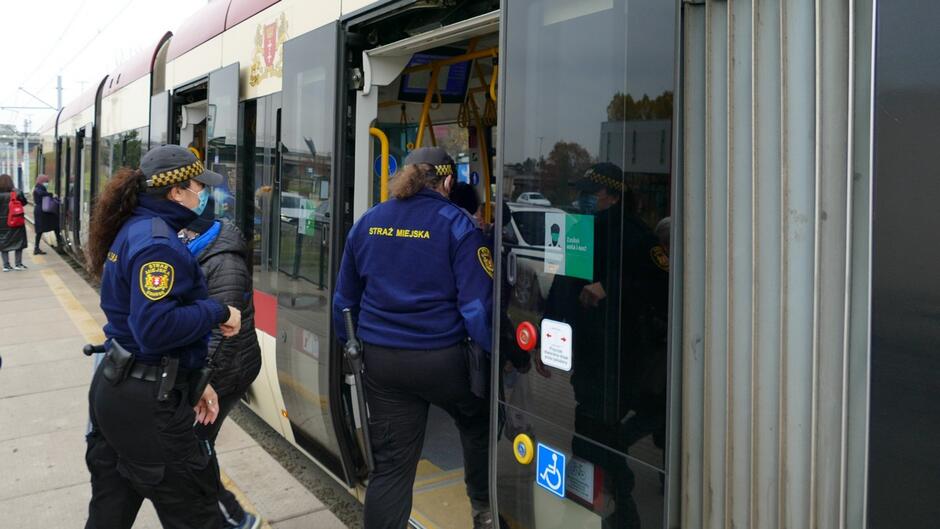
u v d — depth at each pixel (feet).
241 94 15.85
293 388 13.26
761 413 5.52
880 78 4.72
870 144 4.77
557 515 7.26
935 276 4.45
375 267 9.64
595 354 6.73
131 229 8.44
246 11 15.64
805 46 5.21
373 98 11.69
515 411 7.76
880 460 4.72
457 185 12.55
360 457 12.30
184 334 8.21
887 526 4.69
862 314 4.87
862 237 4.86
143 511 13.24
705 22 5.86
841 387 5.00
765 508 5.50
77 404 19.79
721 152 5.80
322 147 11.91
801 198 5.25
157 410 8.39
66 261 51.57
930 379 4.48
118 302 8.39
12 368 23.40
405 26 10.68
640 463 6.29
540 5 7.44
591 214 6.77
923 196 4.51
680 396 6.07
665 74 6.05
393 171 14.52
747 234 5.62
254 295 15.21
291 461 16.12
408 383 9.47
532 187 7.48
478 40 12.49
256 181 14.96
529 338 7.54
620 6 6.50
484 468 10.41
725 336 5.79
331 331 11.75
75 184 39.52
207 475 9.12
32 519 13.12
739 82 5.65
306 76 12.53
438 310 9.34
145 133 23.40
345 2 11.37
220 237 11.16
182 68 19.93
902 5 4.62
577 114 6.96
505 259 7.86
